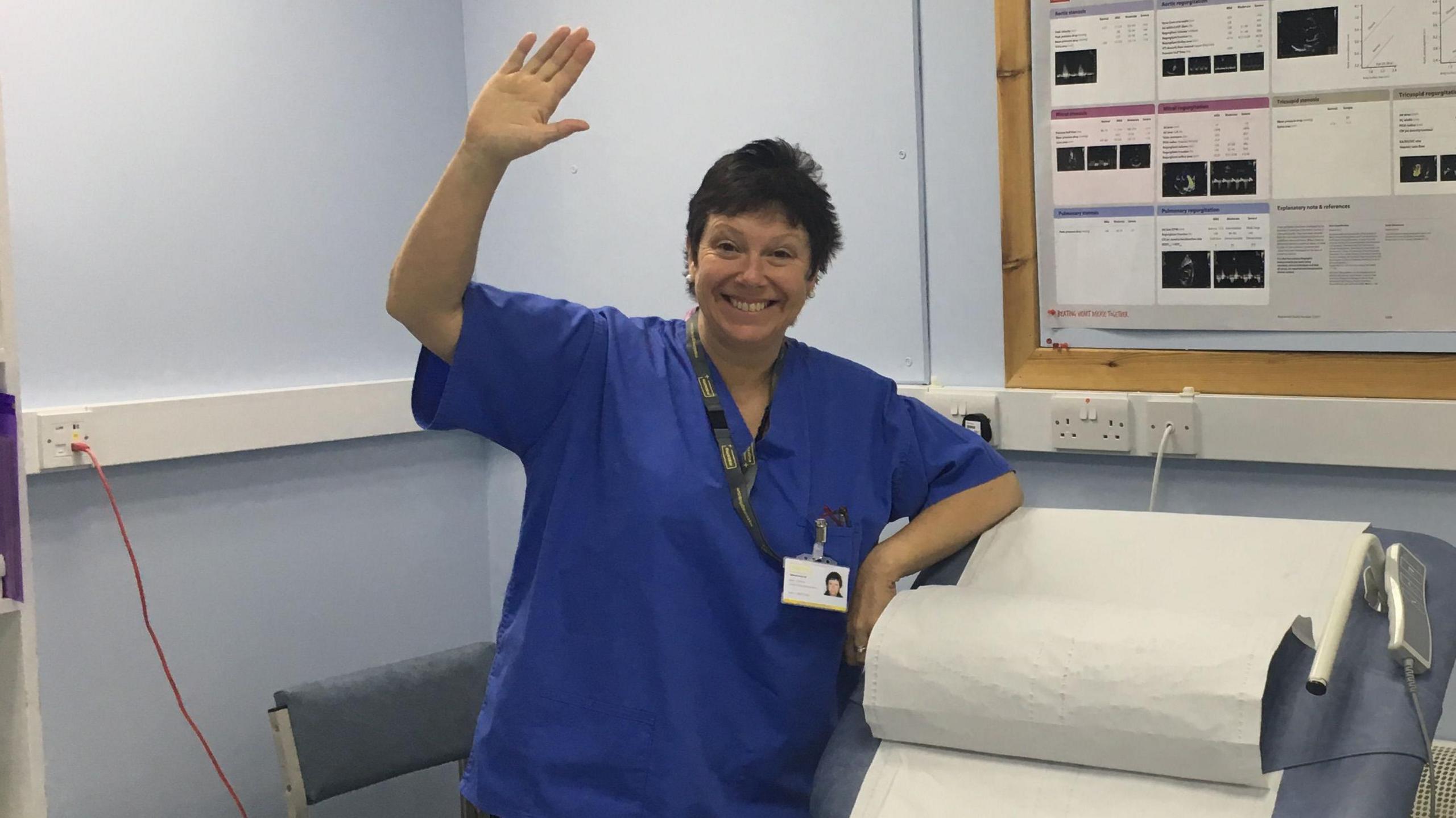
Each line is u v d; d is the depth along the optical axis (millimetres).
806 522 1373
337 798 2414
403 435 2518
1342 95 1740
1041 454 2043
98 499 2035
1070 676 1059
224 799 2230
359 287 2432
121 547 2070
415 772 2320
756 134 2268
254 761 2271
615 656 1334
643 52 2385
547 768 1341
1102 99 1906
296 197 2311
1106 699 1036
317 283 2354
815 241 1354
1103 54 1896
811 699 1362
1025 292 2004
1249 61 1795
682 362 1407
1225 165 1831
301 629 2340
